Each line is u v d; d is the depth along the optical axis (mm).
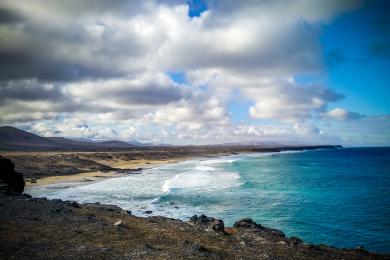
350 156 186125
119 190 49062
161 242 18703
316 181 64875
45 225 20953
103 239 18531
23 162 73500
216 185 56031
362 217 33594
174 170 89125
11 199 30531
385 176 75438
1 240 17047
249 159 159250
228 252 17797
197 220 25438
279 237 22344
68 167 78125
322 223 31188
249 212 35219
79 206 29438
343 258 18578
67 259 14781
